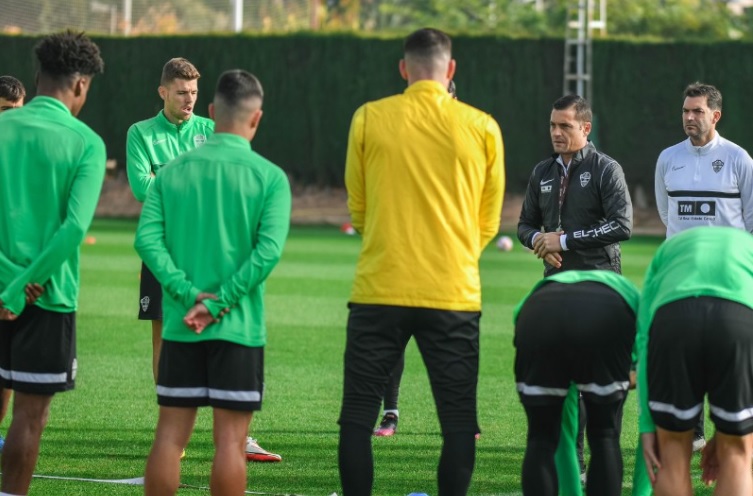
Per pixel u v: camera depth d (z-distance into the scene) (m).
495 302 52.47
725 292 16.45
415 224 18.42
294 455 24.95
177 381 17.98
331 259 72.31
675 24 157.25
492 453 25.38
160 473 17.88
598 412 18.08
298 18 138.12
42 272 17.89
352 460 18.41
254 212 18.09
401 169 18.48
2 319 17.92
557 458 18.72
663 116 103.06
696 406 16.59
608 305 17.25
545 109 105.12
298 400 31.19
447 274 18.41
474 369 18.77
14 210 18.22
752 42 100.75
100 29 125.19
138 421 28.12
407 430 27.88
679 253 17.28
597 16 151.12
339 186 112.00
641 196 105.81
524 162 105.81
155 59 111.06
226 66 110.44
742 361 16.22
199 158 18.27
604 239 23.64
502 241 82.06
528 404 17.67
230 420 18.02
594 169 24.14
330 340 41.59
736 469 16.66
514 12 160.38
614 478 17.98
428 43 18.98
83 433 26.69
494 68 105.38
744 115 100.94
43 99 18.66
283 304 51.03
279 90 110.38
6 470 18.50
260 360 18.17
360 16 181.50
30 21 122.19
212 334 17.72
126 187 116.88
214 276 17.94
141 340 40.97
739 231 17.52
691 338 16.25
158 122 26.59
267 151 111.44
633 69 103.06
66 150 18.31
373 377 18.64
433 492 22.02
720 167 26.66
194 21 134.25
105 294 53.31
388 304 18.36
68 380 18.77
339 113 109.75
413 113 18.69
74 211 18.03
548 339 17.16
